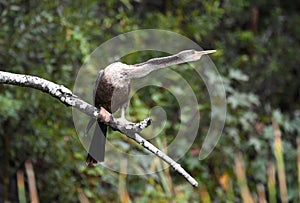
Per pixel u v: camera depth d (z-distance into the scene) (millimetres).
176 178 11320
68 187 10289
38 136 10148
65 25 10227
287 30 16156
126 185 10328
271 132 12555
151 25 12469
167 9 13836
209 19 13461
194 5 13938
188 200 10672
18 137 10180
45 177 10336
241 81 14516
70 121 10445
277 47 15516
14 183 10617
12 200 10547
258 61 15070
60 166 10289
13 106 9664
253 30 15633
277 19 15969
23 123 10180
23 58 10094
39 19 10117
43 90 5289
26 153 10328
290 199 12477
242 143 12531
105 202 10281
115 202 10281
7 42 10031
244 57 14086
